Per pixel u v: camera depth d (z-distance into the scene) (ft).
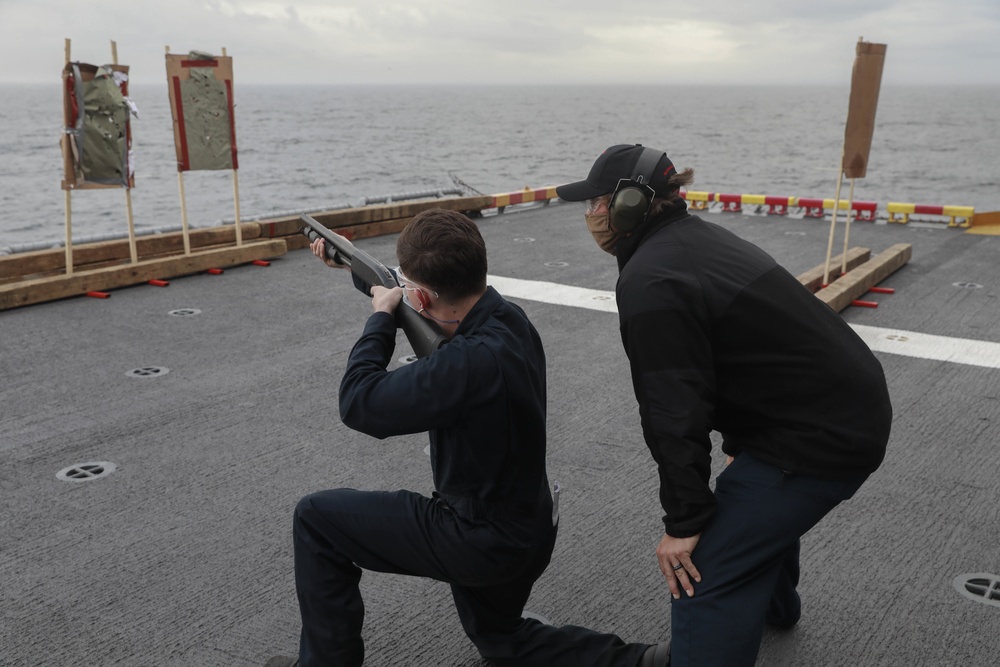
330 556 7.20
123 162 26.04
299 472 13.64
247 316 23.27
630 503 12.64
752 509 6.62
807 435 6.49
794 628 9.46
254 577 10.53
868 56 24.50
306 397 17.13
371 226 36.47
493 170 258.98
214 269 28.78
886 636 9.32
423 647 9.12
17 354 19.75
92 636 9.28
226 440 14.92
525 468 6.88
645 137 446.60
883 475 13.58
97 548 11.19
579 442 15.05
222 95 28.48
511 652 8.18
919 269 31.14
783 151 349.41
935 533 11.68
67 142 24.77
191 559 10.94
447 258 6.65
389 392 6.45
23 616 9.64
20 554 11.02
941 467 13.92
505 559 6.97
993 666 8.80
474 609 8.14
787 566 8.92
